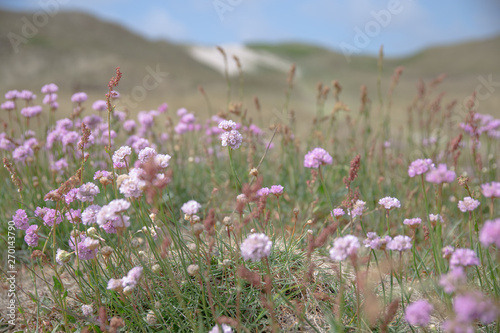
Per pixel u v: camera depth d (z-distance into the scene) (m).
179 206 3.63
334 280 2.32
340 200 3.66
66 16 48.50
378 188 3.79
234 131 2.37
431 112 4.32
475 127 3.45
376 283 2.35
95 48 40.84
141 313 2.18
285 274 2.36
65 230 2.99
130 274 1.84
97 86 29.00
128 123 3.99
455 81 36.28
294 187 3.88
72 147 3.29
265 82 42.56
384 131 4.57
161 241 2.20
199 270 1.99
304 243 2.65
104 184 2.26
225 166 4.66
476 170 3.71
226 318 1.70
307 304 2.14
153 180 1.81
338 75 33.38
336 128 4.48
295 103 14.99
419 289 2.36
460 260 1.52
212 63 65.94
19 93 3.82
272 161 4.54
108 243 2.49
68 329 2.16
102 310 1.81
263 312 1.97
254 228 2.55
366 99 4.24
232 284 2.29
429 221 2.02
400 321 2.06
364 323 1.95
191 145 5.05
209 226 1.85
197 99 20.39
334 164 4.19
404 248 1.84
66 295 2.27
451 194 3.76
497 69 52.62
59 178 3.05
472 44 70.50
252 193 1.93
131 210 3.12
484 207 3.66
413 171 1.94
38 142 3.63
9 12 35.28
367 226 3.53
